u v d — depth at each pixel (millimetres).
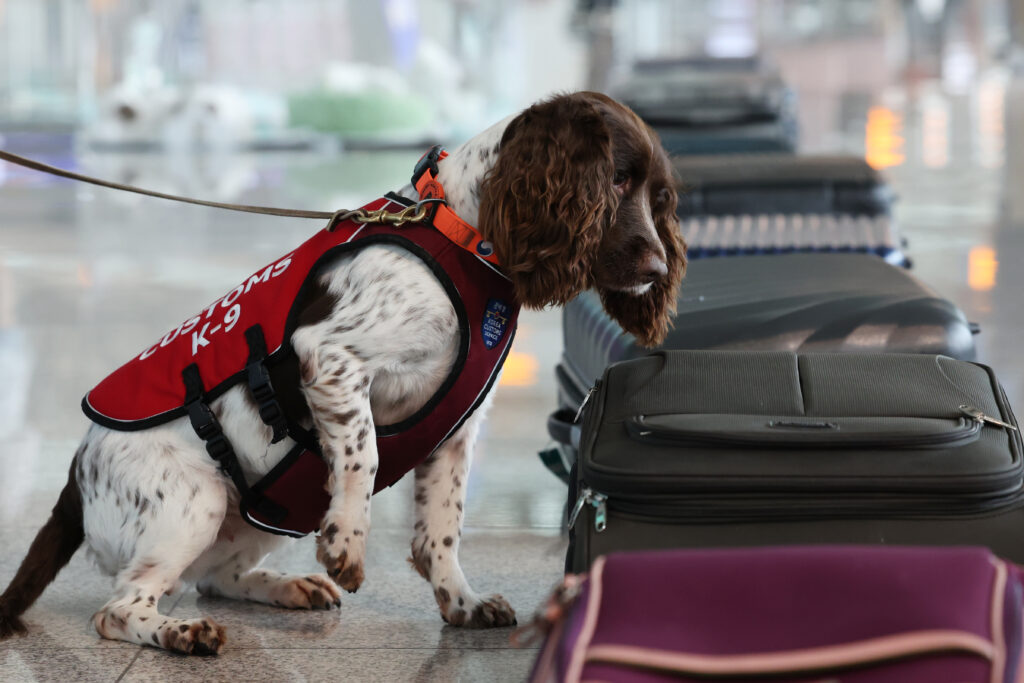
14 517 3992
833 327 3365
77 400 5719
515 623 3033
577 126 2678
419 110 26609
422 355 2719
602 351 3619
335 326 2707
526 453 4855
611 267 2730
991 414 2395
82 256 10562
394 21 30469
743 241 4840
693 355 2625
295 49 30578
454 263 2711
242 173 18094
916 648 1697
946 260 9703
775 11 33594
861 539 2197
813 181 5016
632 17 31406
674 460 2283
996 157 18734
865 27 33875
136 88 24719
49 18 29234
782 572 1827
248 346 2797
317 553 2732
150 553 2869
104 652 2830
